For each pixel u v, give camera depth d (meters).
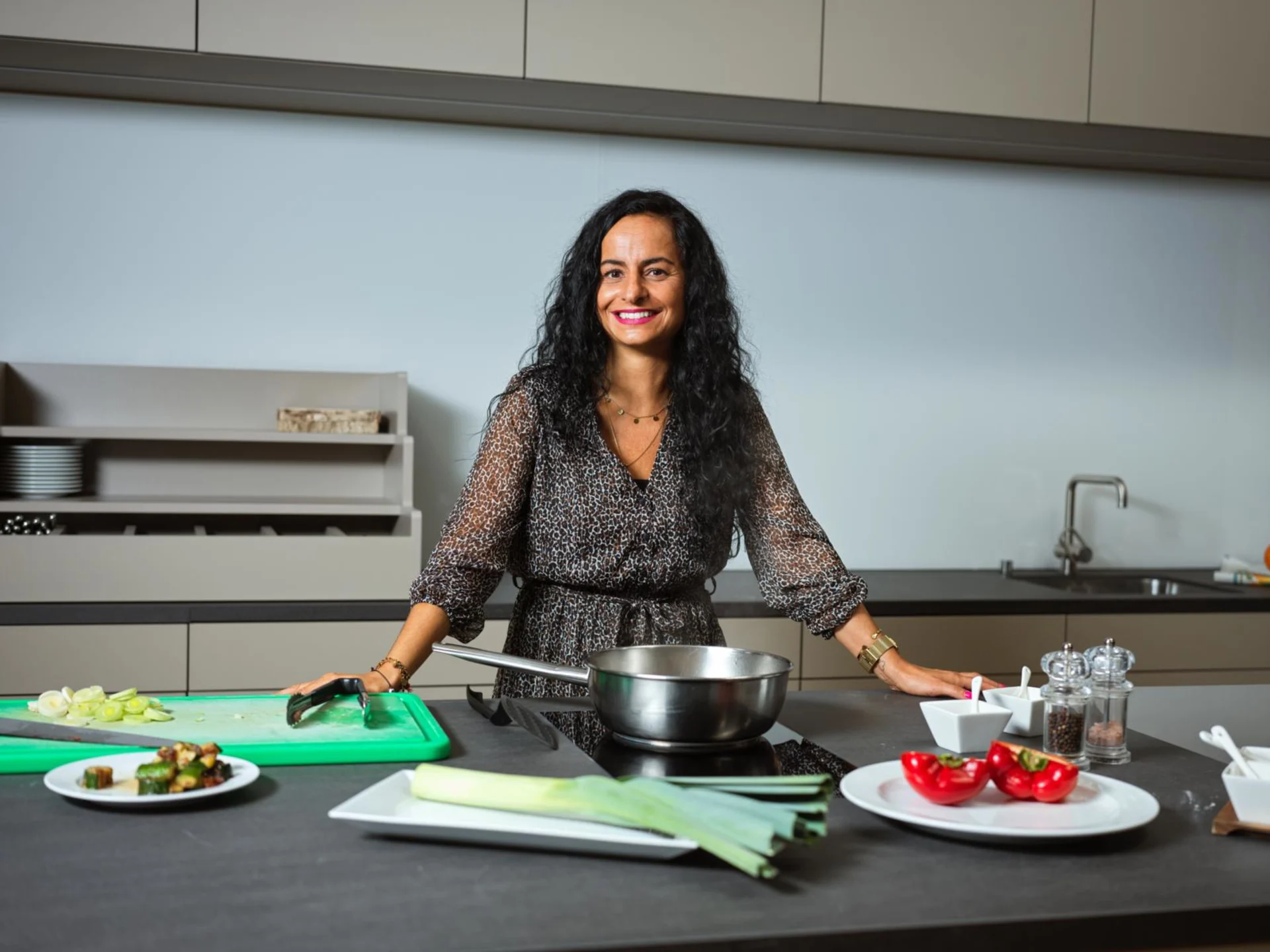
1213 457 3.49
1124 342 3.41
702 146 3.12
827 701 1.57
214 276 2.88
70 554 2.43
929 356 3.28
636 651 1.39
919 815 1.01
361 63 2.50
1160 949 0.88
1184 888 0.92
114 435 2.56
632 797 0.95
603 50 2.61
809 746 1.33
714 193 3.13
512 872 0.92
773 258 3.17
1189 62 2.92
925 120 2.87
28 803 1.06
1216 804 1.14
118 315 2.83
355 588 2.56
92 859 0.93
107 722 1.30
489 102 2.78
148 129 2.82
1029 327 3.34
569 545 1.72
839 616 1.71
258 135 2.88
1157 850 1.00
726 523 1.78
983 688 1.58
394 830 0.97
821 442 3.22
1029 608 2.79
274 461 2.91
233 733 1.26
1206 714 1.61
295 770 1.18
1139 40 2.89
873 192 3.22
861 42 2.73
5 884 0.88
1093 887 0.91
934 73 2.77
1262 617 2.92
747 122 2.91
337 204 2.93
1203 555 3.49
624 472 1.73
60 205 2.79
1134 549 3.44
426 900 0.86
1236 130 2.96
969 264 3.29
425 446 3.00
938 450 3.30
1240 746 1.42
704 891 0.89
